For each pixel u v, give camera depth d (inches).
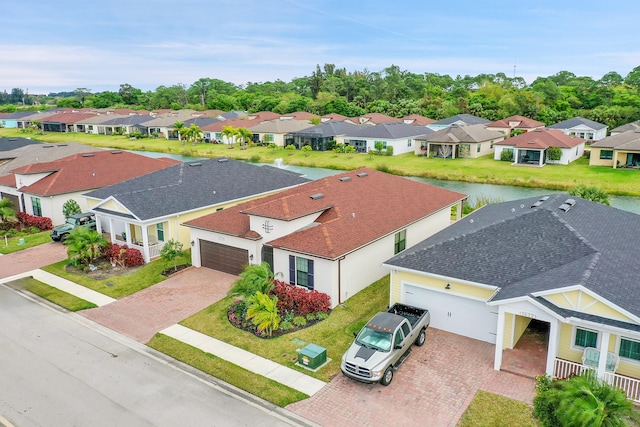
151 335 817.5
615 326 576.7
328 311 884.6
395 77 5536.4
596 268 663.8
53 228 1476.4
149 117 4530.0
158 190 1302.9
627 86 5236.2
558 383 508.7
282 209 1013.8
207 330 829.2
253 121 3924.7
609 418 445.4
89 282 1068.5
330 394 636.7
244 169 1593.3
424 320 761.0
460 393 631.2
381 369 634.2
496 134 3061.0
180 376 689.0
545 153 2549.2
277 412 601.0
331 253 875.4
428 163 2637.8
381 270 1042.7
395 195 1246.3
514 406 601.0
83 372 701.9
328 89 5703.7
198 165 1535.4
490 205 1181.7
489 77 6919.3
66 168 1663.4
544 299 637.3
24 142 2428.6
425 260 812.0
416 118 3959.2
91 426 578.6
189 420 586.2
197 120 4030.5
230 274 1090.1
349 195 1163.9
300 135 3196.4
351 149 3016.7
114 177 1691.7
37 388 661.3
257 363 719.1
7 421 590.9
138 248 1206.9
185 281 1057.5
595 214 918.4
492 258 778.2
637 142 2299.5
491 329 754.8
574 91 4931.1
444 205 1268.5
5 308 941.8
